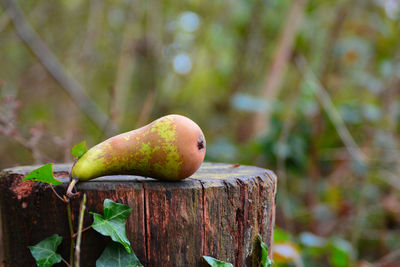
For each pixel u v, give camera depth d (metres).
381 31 4.25
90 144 4.73
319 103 3.77
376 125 4.04
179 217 1.22
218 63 5.85
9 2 3.69
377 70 4.49
